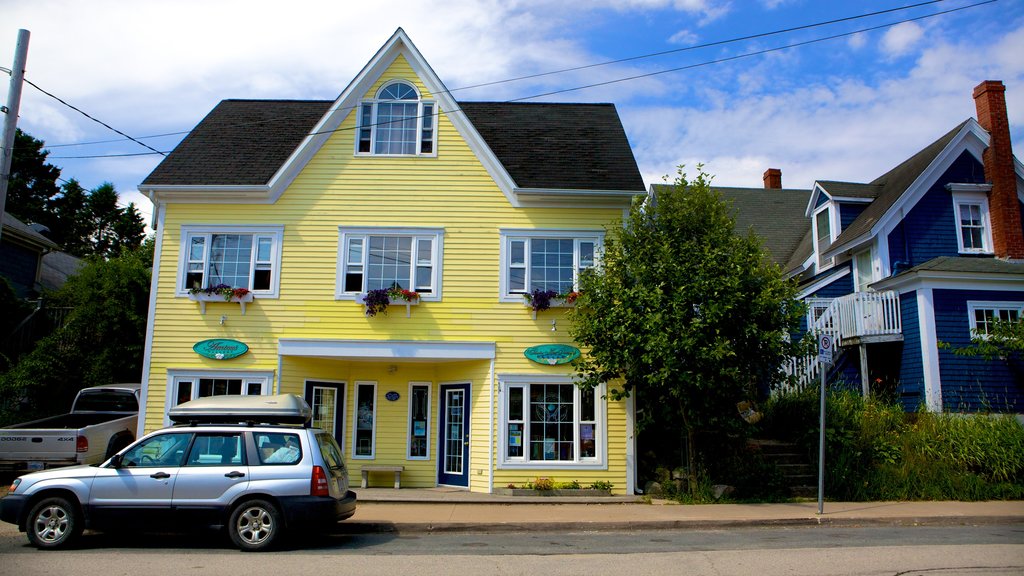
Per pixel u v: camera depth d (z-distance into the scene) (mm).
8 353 20922
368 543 10250
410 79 16859
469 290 15992
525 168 16875
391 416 16688
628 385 14344
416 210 16312
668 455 15859
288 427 10023
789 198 29281
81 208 52344
